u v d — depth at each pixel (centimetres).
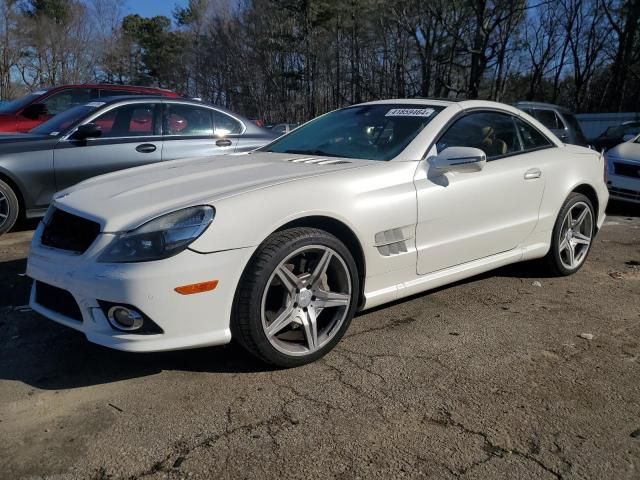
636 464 232
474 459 234
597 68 4619
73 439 244
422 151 366
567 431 254
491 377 303
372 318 382
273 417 262
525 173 420
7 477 220
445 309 401
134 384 291
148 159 647
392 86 4159
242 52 4591
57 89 870
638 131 1433
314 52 4341
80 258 276
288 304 300
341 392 284
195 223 271
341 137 409
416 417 263
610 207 906
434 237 362
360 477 222
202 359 318
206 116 699
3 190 586
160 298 262
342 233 324
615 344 348
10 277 464
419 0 3372
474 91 2839
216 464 228
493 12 2775
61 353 326
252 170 338
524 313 396
